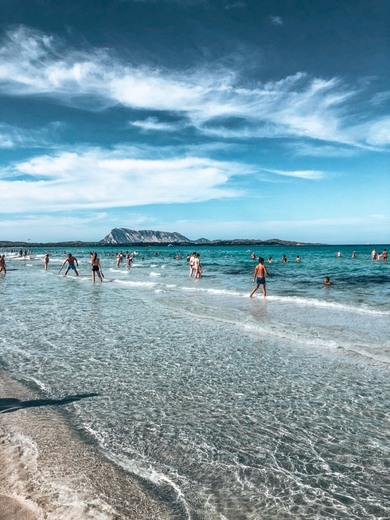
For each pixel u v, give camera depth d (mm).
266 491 4133
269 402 6527
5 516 3531
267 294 19969
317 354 9195
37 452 4785
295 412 6125
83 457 4695
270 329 11758
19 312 14984
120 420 5805
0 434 5277
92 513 3623
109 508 3723
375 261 54906
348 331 11328
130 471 4434
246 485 4234
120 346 10070
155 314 14477
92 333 11508
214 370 8180
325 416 5969
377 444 5109
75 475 4289
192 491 4094
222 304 16625
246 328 11992
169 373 7992
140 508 3762
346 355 9055
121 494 3971
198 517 3676
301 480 4336
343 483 4277
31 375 7844
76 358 9008
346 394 6820
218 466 4598
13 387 7176
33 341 10570
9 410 6145
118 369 8234
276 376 7789
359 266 43531
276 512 3795
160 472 4441
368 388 7074
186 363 8648
